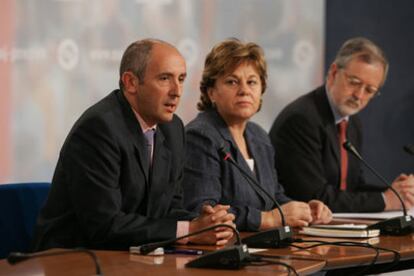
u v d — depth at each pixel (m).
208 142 6.18
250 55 6.30
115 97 5.34
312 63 9.70
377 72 7.55
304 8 9.61
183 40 8.69
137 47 5.26
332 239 5.51
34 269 4.03
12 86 7.58
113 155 5.06
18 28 7.59
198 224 5.02
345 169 7.72
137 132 5.23
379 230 5.84
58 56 7.84
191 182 6.09
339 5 10.05
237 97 6.26
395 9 10.37
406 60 10.41
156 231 4.94
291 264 4.31
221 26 8.98
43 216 5.21
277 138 7.59
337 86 7.59
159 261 4.32
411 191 7.55
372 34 10.24
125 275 3.84
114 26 8.18
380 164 10.30
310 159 7.46
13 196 5.41
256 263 4.24
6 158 7.59
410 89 10.41
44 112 7.78
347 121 7.82
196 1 8.78
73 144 5.09
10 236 5.36
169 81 5.24
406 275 5.35
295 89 9.57
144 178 5.26
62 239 5.09
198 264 4.12
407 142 10.43
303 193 7.39
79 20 7.95
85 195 4.98
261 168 6.46
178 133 5.69
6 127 7.57
